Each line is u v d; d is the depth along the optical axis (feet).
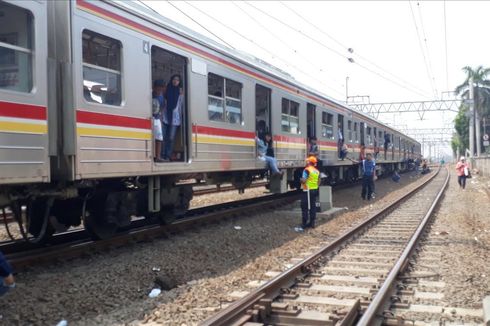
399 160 126.11
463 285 21.56
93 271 22.09
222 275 23.49
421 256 27.81
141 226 33.12
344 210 48.49
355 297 19.75
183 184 33.63
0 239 30.76
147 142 26.45
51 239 27.81
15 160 19.13
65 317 17.28
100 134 23.12
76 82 21.75
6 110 18.88
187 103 30.53
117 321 17.02
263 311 16.93
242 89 38.01
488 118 178.09
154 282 21.58
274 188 47.39
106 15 23.76
